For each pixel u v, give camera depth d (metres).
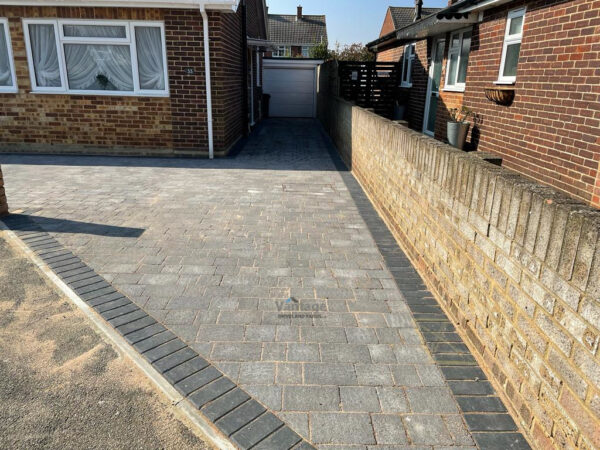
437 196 4.04
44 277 4.35
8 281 4.25
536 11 6.50
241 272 4.55
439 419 2.68
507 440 2.53
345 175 9.02
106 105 10.39
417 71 12.69
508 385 2.75
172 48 9.94
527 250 2.50
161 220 6.04
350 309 3.90
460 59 9.70
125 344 3.34
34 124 10.55
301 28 43.75
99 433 2.53
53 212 6.28
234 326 3.60
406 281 4.45
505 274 2.77
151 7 9.62
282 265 4.74
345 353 3.29
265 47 18.23
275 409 2.75
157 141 10.61
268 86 21.70
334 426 2.62
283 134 15.12
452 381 3.01
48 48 10.16
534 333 2.44
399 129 5.48
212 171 9.14
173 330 3.53
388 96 14.38
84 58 10.25
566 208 2.16
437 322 3.72
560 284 2.19
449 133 8.84
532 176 6.68
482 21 8.28
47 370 3.04
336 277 4.50
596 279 1.92
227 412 2.71
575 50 5.64
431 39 11.55
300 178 8.68
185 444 2.47
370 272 4.63
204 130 10.51
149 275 4.44
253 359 3.21
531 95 6.65
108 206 6.61
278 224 6.00
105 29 9.99
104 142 10.63
